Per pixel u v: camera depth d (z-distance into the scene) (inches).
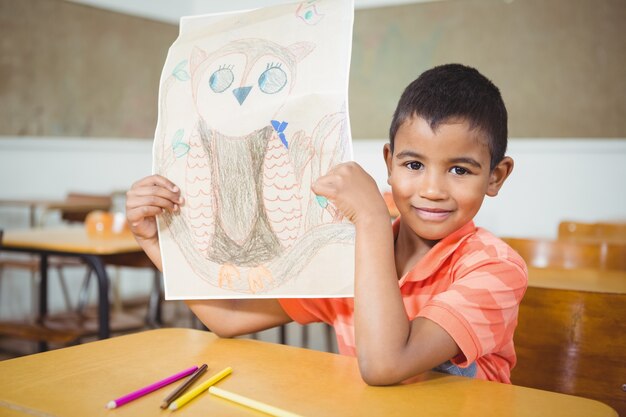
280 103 33.2
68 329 94.7
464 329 31.1
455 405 27.4
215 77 34.7
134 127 201.3
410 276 37.4
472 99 34.0
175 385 29.8
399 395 28.6
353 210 31.8
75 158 187.0
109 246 92.1
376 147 202.2
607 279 65.6
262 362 33.5
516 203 188.5
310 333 153.2
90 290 191.2
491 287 32.6
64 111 182.2
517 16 180.4
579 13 173.2
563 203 181.9
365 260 31.3
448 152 33.8
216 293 34.9
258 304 39.4
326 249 32.8
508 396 28.5
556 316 46.3
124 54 196.4
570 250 76.0
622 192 173.6
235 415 26.1
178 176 35.3
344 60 32.4
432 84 34.7
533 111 181.3
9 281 172.1
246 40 34.5
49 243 95.3
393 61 197.6
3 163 170.2
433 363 30.6
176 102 35.4
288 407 27.0
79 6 183.3
